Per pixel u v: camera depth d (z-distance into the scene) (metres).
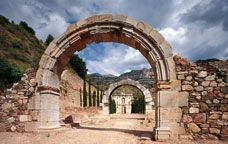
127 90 76.88
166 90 11.08
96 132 12.34
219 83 10.84
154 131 11.02
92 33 12.06
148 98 34.28
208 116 10.77
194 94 10.95
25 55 49.03
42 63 12.21
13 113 12.16
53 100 12.67
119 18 11.75
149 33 11.42
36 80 12.16
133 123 22.28
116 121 25.38
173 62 11.17
